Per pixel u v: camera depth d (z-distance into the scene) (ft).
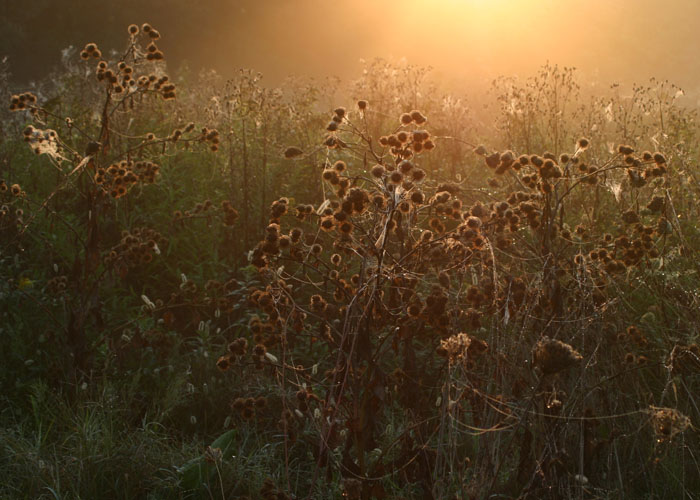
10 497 10.04
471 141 23.61
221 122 21.44
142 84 14.14
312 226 17.56
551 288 10.64
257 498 10.27
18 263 15.44
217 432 12.36
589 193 17.47
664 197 13.75
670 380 10.21
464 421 10.50
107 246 17.57
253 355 9.95
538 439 9.47
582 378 9.47
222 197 19.19
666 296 13.12
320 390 12.46
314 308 10.09
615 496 9.48
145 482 10.70
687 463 10.28
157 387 13.41
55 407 12.41
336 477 10.26
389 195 9.15
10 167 19.71
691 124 20.61
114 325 14.93
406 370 10.13
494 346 9.79
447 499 9.27
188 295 15.78
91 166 13.66
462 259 10.37
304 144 21.15
